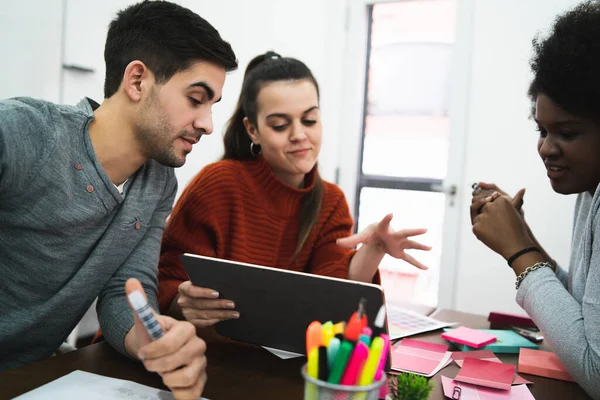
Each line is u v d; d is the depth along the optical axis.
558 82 0.82
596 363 0.72
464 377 0.76
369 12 2.67
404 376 0.63
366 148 2.73
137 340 0.75
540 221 2.27
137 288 0.62
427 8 2.54
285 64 1.19
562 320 0.79
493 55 2.35
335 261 1.24
